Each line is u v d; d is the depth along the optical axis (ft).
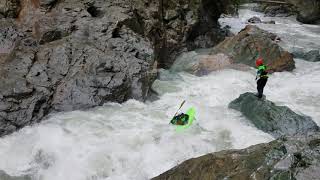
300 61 58.85
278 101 40.01
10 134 29.40
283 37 82.79
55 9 43.11
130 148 27.43
